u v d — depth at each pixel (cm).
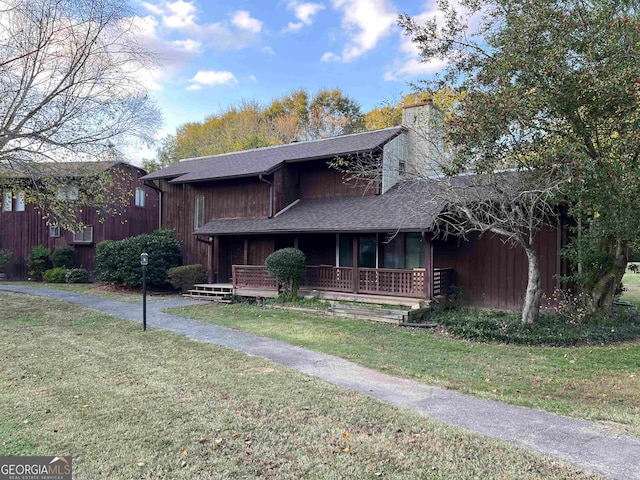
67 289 1792
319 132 3806
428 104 1466
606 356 780
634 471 356
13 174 1232
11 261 2225
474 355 790
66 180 1277
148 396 542
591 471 356
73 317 1146
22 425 454
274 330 1001
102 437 426
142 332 958
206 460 379
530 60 807
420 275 1201
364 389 579
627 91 704
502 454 388
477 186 968
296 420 468
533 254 966
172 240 1850
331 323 1096
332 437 426
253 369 669
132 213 2300
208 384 591
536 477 348
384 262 1409
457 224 1112
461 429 445
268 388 574
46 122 1158
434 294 1205
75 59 1162
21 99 1120
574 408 516
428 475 353
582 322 988
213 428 446
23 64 1112
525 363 734
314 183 1645
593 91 761
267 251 1631
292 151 1731
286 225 1420
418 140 1488
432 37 962
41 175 1211
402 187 1470
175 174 1917
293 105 4050
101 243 1836
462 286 1280
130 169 2264
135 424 457
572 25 788
